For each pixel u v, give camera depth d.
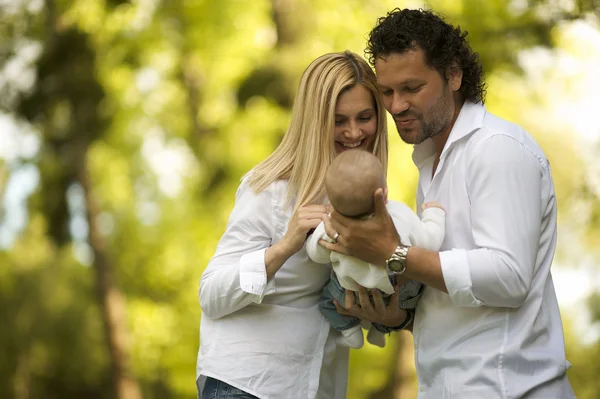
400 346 14.05
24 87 16.52
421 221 3.68
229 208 15.84
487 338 3.60
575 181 10.97
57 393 22.78
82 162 17.50
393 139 11.90
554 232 3.73
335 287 3.93
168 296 20.12
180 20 16.48
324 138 3.95
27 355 22.25
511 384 3.54
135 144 18.78
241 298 3.84
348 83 3.93
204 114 16.78
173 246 19.81
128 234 20.83
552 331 3.70
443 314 3.72
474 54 3.85
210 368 3.97
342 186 3.52
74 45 16.11
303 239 3.77
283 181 4.01
